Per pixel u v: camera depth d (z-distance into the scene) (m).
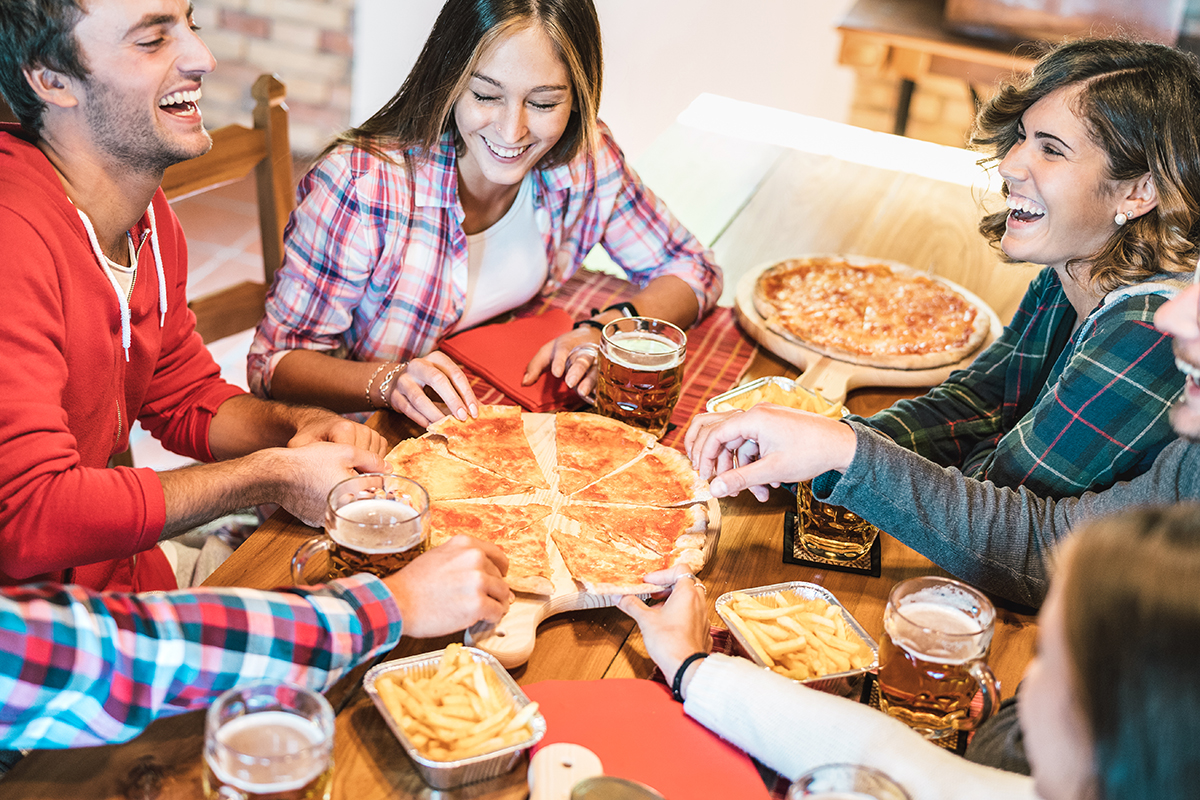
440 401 1.65
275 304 1.84
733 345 1.93
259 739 0.89
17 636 0.89
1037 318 1.67
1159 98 1.34
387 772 1.00
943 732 1.11
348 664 1.04
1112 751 0.61
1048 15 4.43
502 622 1.18
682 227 2.11
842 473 1.32
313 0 4.66
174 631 0.96
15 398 1.21
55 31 1.22
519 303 2.03
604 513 1.39
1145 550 0.62
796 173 2.77
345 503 1.20
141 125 1.32
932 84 4.79
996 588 1.32
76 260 1.32
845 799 0.86
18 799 0.93
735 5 4.82
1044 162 1.42
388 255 1.82
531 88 1.65
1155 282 1.38
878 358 1.83
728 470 1.41
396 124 1.79
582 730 1.06
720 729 1.07
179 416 1.68
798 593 1.24
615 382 1.57
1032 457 1.40
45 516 1.21
